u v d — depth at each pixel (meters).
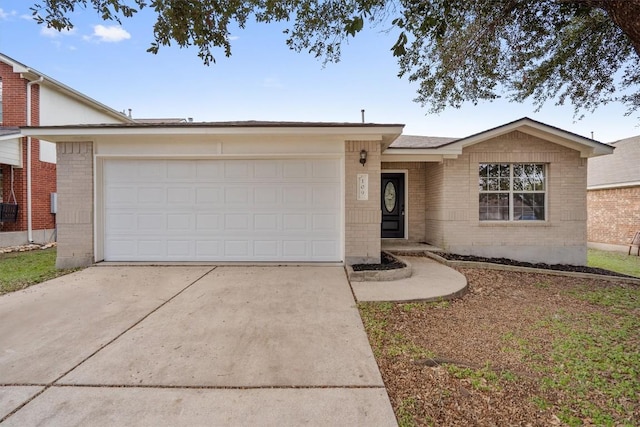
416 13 4.15
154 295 5.02
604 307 5.10
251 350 3.29
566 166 8.98
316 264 6.95
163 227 7.15
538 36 5.75
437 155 8.98
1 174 10.91
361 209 6.90
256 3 4.38
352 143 6.88
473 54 5.95
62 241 6.98
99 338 3.54
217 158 7.07
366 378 2.81
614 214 13.75
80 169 6.96
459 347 3.52
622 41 5.82
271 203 7.12
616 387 2.77
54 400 2.48
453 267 7.61
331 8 4.69
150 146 7.00
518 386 2.76
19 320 4.03
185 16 3.73
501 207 9.25
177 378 2.78
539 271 7.51
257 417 2.30
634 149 15.30
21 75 10.98
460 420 2.32
